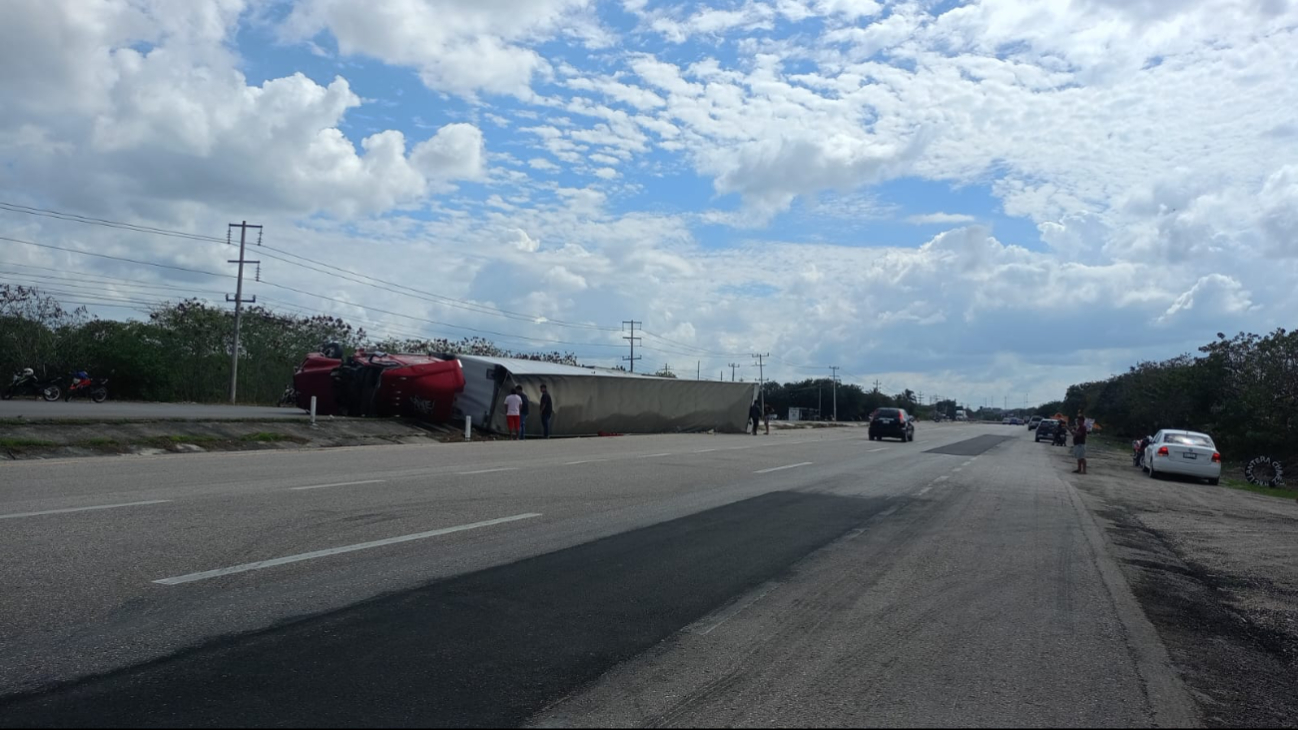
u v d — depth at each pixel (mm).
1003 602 7609
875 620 6828
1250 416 36938
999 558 9703
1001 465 26719
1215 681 5773
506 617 6402
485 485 13906
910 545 10352
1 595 6301
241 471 14719
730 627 6441
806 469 20203
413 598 6766
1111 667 5902
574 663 5465
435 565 7910
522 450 23500
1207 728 4910
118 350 45250
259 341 54094
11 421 18953
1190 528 13758
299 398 31547
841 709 4895
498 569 7895
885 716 4820
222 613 6117
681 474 17406
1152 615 7465
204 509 10219
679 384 41062
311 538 8805
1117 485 22156
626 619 6508
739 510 12578
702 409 42531
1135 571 9461
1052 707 5082
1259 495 22844
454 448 23641
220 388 50938
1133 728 4836
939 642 6301
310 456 18953
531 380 33156
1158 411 52219
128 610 6078
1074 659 6031
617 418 37375
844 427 72312
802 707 4902
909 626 6691
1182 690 5527
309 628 5879
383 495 12133
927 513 13352
